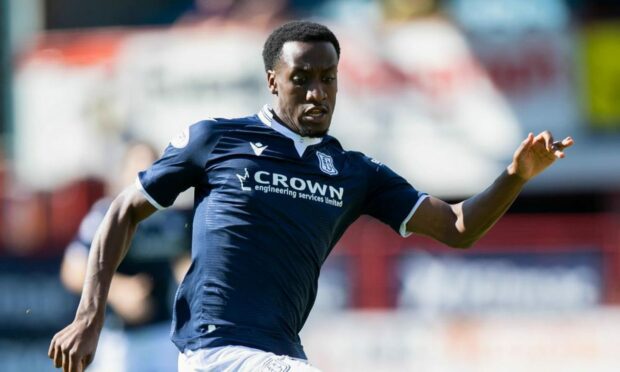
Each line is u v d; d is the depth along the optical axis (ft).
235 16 165.78
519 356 132.98
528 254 135.85
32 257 136.98
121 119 158.40
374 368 134.62
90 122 159.74
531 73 152.76
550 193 166.81
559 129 152.66
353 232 139.64
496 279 135.64
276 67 60.34
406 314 135.44
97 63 160.25
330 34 60.34
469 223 60.85
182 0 195.62
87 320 57.36
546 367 132.26
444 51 153.17
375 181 62.44
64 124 160.76
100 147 159.12
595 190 163.02
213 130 60.18
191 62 156.56
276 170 59.47
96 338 57.36
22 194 157.58
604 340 132.16
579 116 152.56
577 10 155.94
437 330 134.62
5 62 182.09
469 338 133.59
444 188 152.87
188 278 59.21
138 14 197.26
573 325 133.08
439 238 62.18
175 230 99.60
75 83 160.66
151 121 157.28
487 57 153.07
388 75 153.38
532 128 152.76
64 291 135.85
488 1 154.40
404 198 62.13
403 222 62.18
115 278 98.73
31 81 162.20
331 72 59.82
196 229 59.47
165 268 99.40
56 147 160.76
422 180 152.87
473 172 152.35
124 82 158.81
